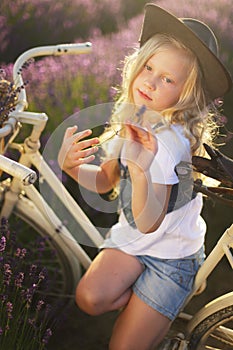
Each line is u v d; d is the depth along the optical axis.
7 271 2.27
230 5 4.25
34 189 2.44
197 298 3.00
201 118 2.18
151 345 2.28
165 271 2.23
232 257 2.10
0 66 3.83
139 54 2.16
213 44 2.19
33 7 4.30
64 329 2.78
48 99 3.39
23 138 3.20
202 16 4.18
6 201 2.53
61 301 2.72
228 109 3.71
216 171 2.04
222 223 3.27
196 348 2.34
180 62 2.10
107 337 2.78
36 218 2.58
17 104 2.28
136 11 4.50
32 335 2.46
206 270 2.22
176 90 2.14
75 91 3.45
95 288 2.24
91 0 4.44
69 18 4.38
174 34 2.09
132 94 2.22
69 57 3.68
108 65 3.61
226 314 2.21
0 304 2.32
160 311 2.23
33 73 3.50
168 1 4.25
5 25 4.14
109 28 4.43
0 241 2.35
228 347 2.45
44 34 4.27
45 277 2.52
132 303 2.26
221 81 2.13
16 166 1.79
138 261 2.27
